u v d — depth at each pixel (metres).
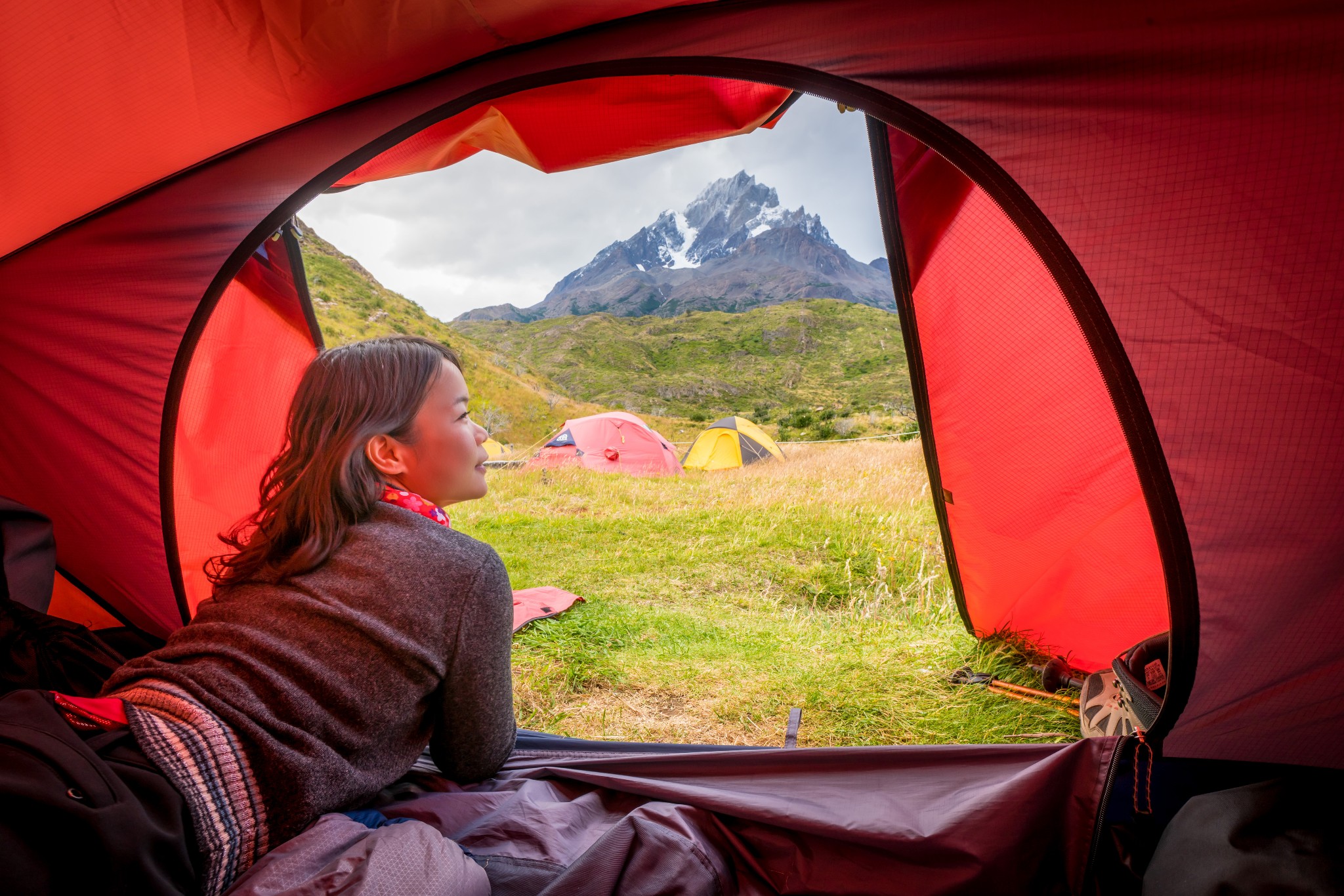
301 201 2.20
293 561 1.28
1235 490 1.49
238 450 2.86
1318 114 1.38
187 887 1.01
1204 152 1.44
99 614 2.74
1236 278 1.45
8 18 1.85
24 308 2.35
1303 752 1.53
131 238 2.28
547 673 2.90
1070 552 2.70
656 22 1.81
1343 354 1.40
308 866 1.06
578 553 5.34
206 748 1.07
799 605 3.96
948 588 3.81
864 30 1.66
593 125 2.51
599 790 1.69
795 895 1.47
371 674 1.23
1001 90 1.56
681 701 2.69
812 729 2.43
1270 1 1.39
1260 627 1.52
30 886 0.82
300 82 2.03
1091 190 1.51
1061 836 1.48
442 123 2.47
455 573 1.33
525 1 1.75
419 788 1.61
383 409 1.37
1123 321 1.51
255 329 2.87
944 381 2.72
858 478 8.85
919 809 1.55
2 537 2.03
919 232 2.51
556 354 106.94
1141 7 1.47
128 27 1.89
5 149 2.04
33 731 0.94
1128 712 1.88
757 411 77.50
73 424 2.44
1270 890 1.19
